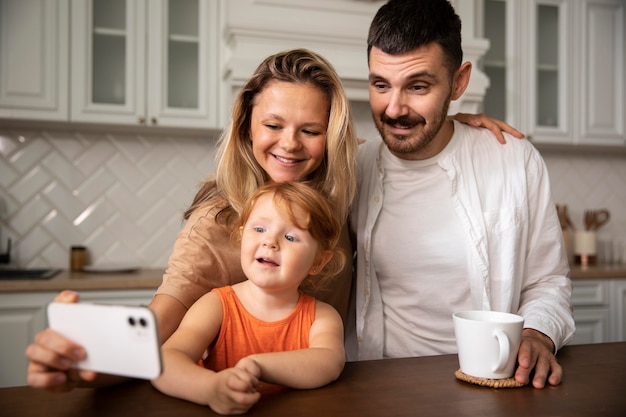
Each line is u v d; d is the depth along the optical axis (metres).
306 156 1.09
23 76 2.46
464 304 1.36
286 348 0.92
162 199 2.88
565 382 0.86
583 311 2.86
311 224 0.90
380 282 1.41
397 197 1.40
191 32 2.68
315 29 2.52
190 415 0.70
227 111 2.56
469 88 2.68
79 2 2.52
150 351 0.64
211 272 1.05
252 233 0.90
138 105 2.58
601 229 3.52
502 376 0.84
